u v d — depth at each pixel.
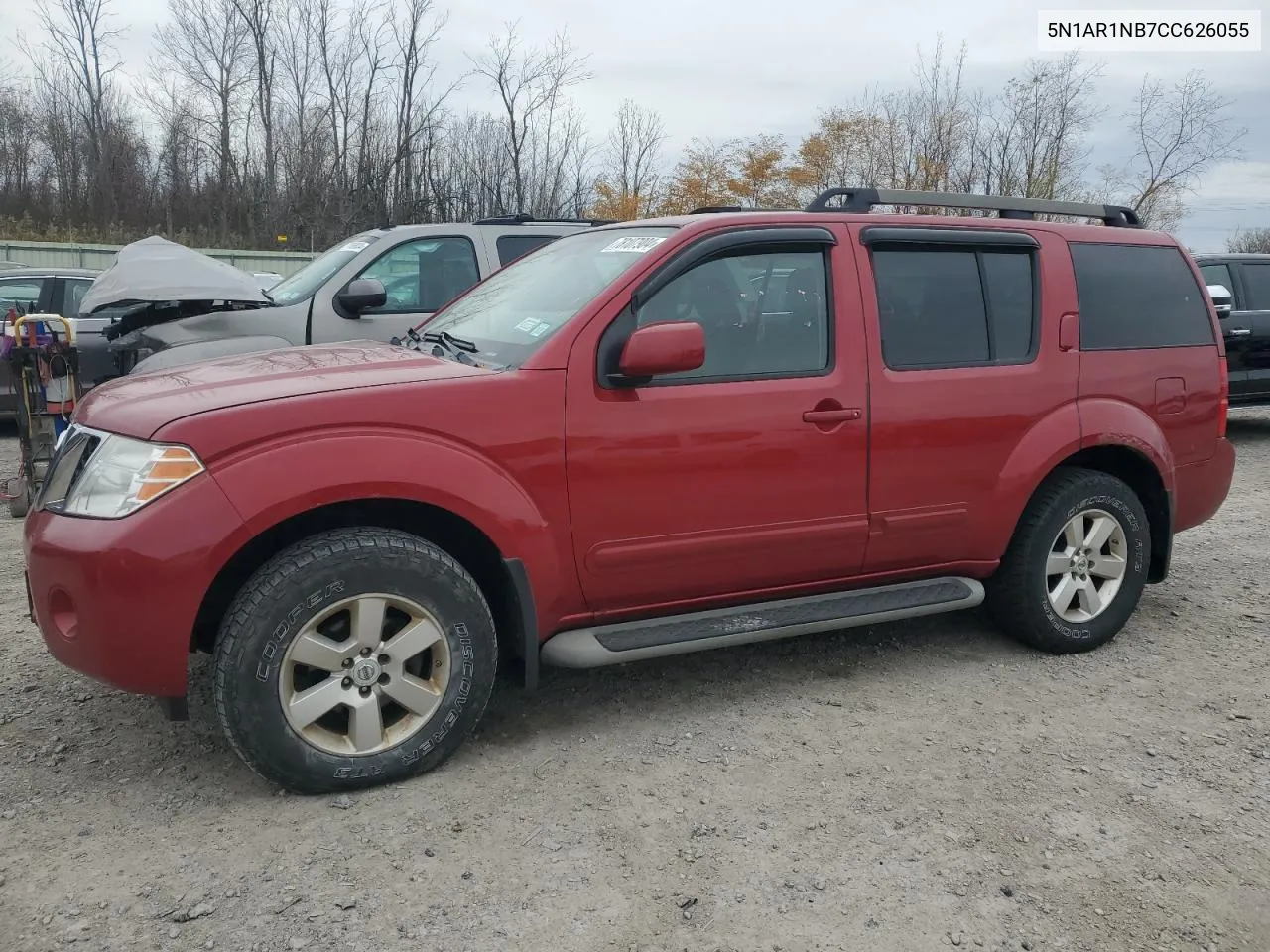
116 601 2.70
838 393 3.63
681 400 3.37
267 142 31.94
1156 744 3.47
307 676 2.99
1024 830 2.89
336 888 2.54
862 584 3.91
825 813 2.96
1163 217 23.80
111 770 3.13
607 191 31.11
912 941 2.40
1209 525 6.86
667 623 3.49
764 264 3.61
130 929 2.37
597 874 2.63
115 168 34.31
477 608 3.11
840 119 27.19
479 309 3.99
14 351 6.28
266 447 2.83
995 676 4.06
